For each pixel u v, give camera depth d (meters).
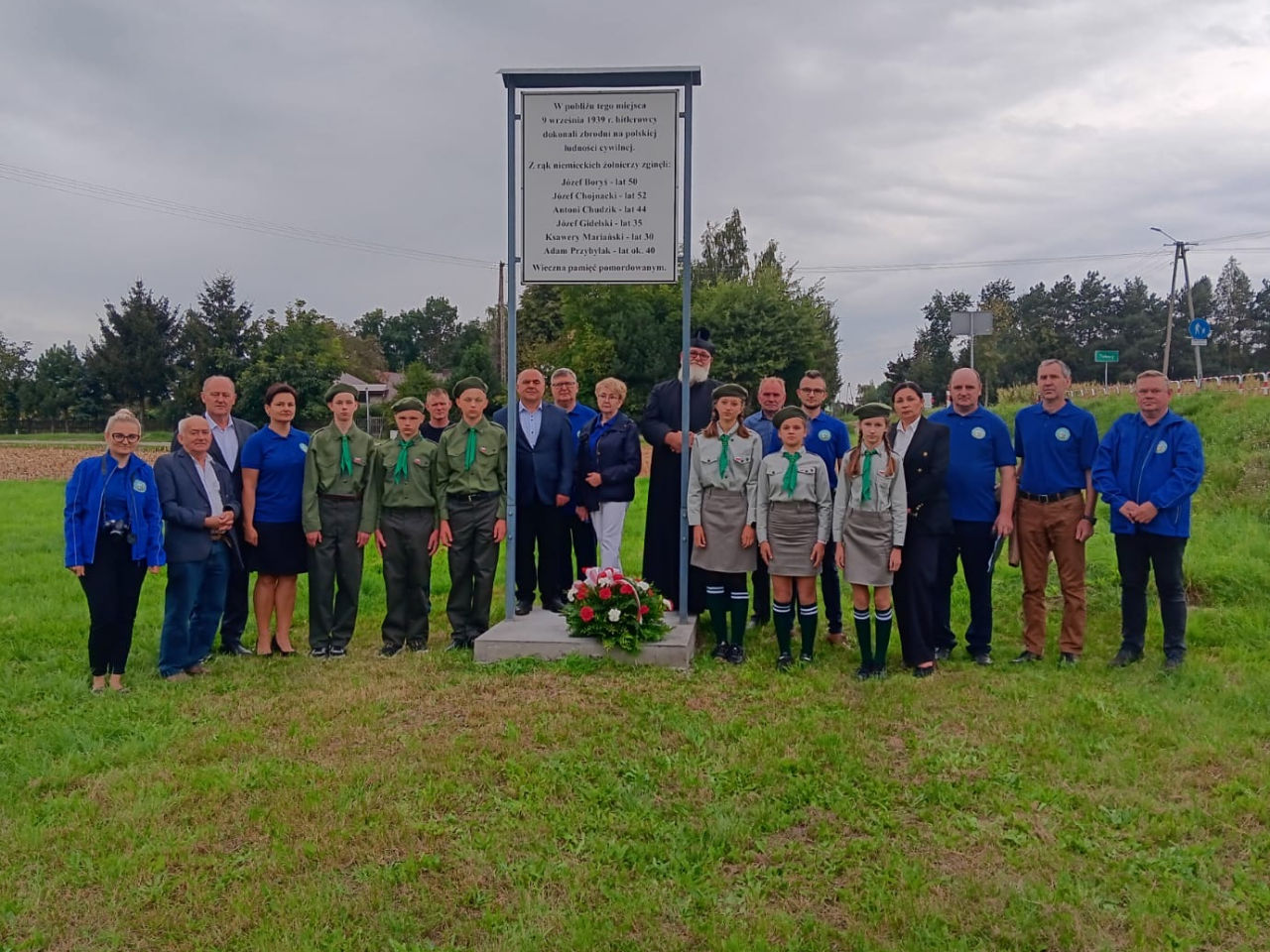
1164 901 3.54
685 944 3.32
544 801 4.35
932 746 4.98
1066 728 5.22
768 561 6.45
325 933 3.36
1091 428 6.60
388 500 7.10
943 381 73.19
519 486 7.66
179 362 49.62
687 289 6.82
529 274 6.93
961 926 3.40
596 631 6.50
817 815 4.26
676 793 4.46
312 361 40.75
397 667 6.57
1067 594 6.67
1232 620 7.55
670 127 6.77
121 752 5.03
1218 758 4.79
